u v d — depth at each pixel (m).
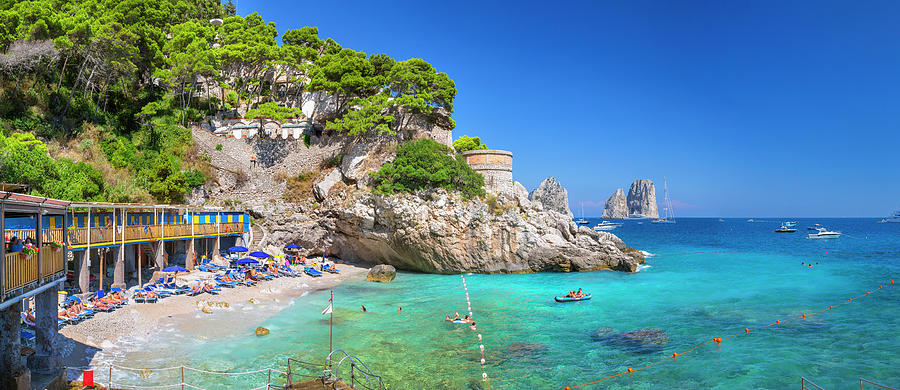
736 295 45.16
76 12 58.88
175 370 23.88
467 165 61.59
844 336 31.77
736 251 93.50
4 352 17.41
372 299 42.72
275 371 24.34
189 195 59.09
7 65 46.72
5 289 15.28
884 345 29.78
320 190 63.59
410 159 58.91
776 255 84.44
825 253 88.31
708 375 25.19
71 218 41.91
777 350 29.05
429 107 67.44
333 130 73.00
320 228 63.47
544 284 51.22
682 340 30.98
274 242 61.56
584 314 37.66
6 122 46.72
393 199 56.81
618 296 44.66
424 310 38.66
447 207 57.72
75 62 58.66
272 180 66.19
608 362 27.08
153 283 40.09
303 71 79.81
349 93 71.25
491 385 23.75
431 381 24.08
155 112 62.50
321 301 41.34
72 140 52.44
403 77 66.75
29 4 49.16
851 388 23.47
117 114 62.44
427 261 58.97
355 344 29.44
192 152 62.50
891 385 23.75
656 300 42.84
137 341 28.22
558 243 59.03
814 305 40.72
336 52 85.50
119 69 58.62
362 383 23.48
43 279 18.36
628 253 68.75
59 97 55.16
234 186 64.25
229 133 70.31
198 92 76.50
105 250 46.44
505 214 58.97
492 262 58.59
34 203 17.64
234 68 81.12
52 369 20.42
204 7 105.56
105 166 52.53
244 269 50.22
